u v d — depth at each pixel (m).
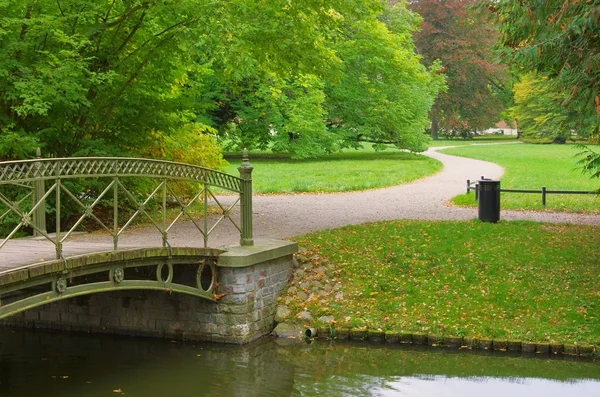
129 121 15.53
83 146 14.71
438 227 14.96
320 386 9.06
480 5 12.10
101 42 14.55
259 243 12.09
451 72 62.25
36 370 9.70
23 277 7.30
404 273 12.73
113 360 10.19
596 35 10.51
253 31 14.33
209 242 13.36
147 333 11.47
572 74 10.71
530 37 11.51
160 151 18.38
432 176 29.28
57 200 7.90
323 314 11.59
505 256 13.11
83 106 14.23
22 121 14.03
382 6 15.99
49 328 12.05
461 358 10.20
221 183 11.09
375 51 38.97
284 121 38.41
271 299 11.73
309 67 15.68
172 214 17.66
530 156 42.19
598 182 25.84
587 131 13.69
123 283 9.00
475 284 12.23
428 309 11.58
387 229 14.85
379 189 24.06
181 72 16.53
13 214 13.38
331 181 26.22
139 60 14.95
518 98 60.44
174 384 9.12
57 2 13.40
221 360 10.16
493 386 9.07
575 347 10.27
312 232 14.59
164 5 13.66
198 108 17.95
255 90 37.84
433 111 64.75
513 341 10.50
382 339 10.97
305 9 14.94
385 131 42.94
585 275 12.19
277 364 9.96
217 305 11.02
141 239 13.69
